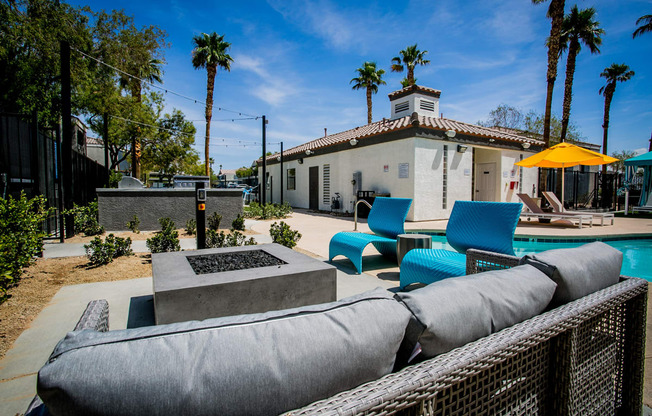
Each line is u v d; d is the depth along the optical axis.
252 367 0.68
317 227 8.66
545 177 12.80
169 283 2.31
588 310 1.26
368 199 11.20
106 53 11.93
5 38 9.08
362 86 23.69
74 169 7.05
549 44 11.83
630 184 16.77
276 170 19.20
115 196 7.16
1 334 2.32
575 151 8.85
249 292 2.45
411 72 21.19
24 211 3.43
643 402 1.66
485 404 1.02
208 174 19.30
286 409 0.70
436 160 10.48
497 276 1.24
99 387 0.60
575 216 8.50
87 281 3.56
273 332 0.75
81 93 11.45
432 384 0.81
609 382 1.47
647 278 4.79
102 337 0.70
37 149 5.30
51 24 9.75
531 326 1.10
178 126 18.75
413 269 3.15
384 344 0.83
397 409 0.75
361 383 0.80
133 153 16.09
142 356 0.65
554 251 1.53
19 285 3.36
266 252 3.51
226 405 0.65
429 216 10.36
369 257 5.11
